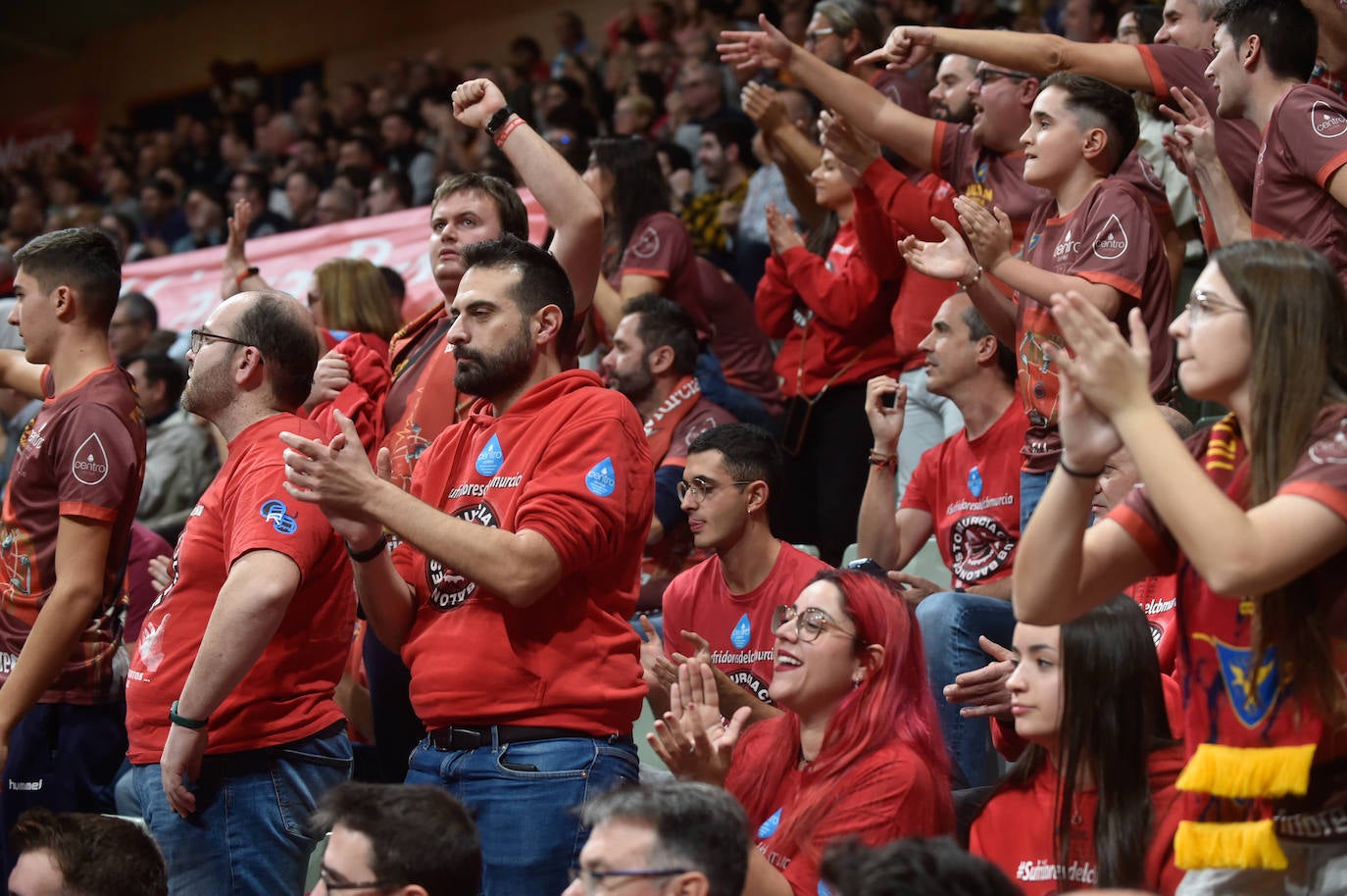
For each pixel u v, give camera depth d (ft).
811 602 27.58
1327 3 33.09
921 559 44.70
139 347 67.87
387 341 48.42
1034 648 24.52
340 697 39.19
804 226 62.75
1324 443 18.28
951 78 49.19
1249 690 18.92
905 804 25.62
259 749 28.71
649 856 19.71
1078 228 35.01
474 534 25.27
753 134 71.15
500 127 32.58
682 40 93.86
